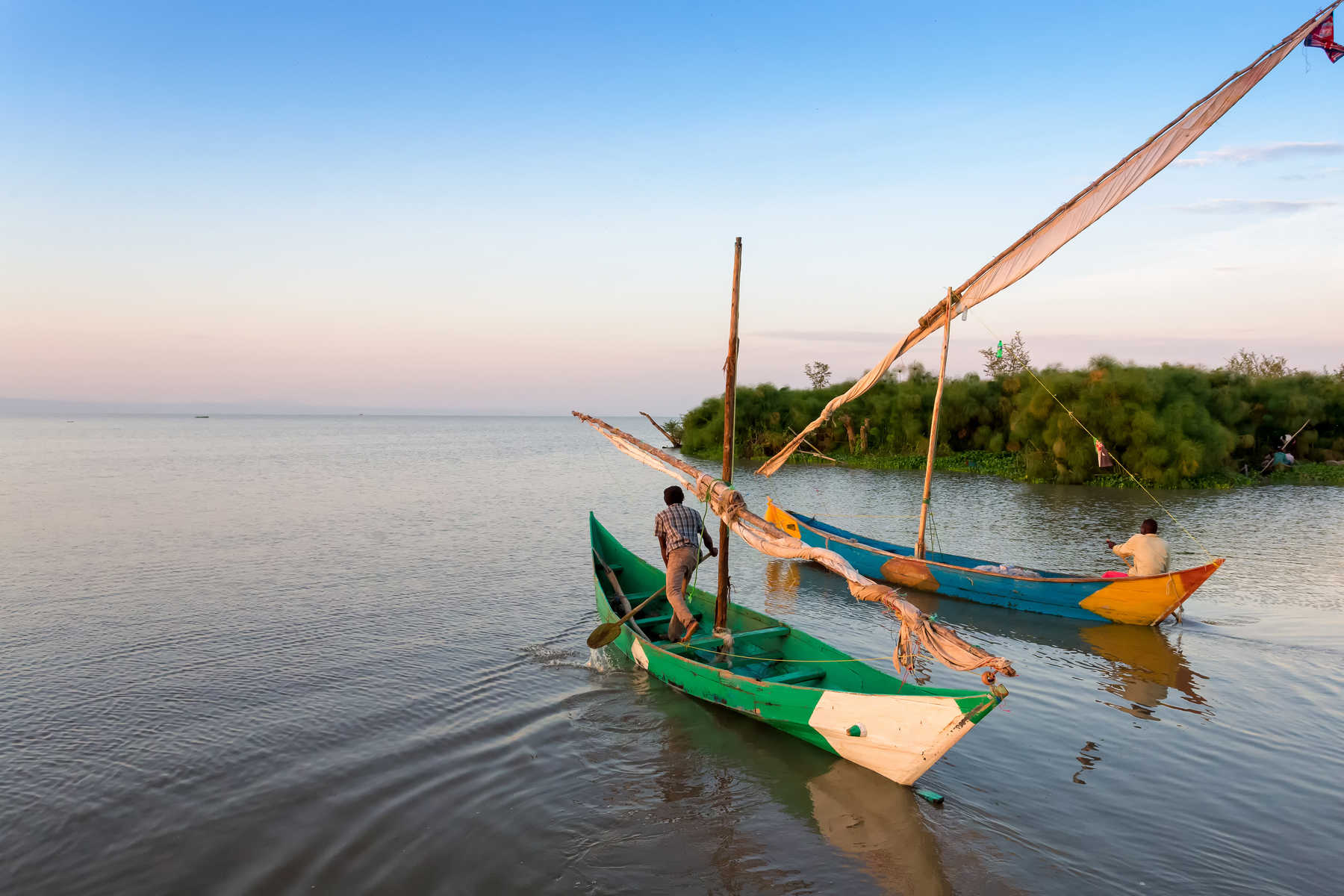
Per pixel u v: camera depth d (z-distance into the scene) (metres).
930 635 6.39
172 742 7.51
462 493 29.28
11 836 5.92
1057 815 6.25
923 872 5.52
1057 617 12.34
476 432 131.88
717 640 9.30
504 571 15.22
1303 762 7.11
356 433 114.06
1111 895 5.23
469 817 6.25
